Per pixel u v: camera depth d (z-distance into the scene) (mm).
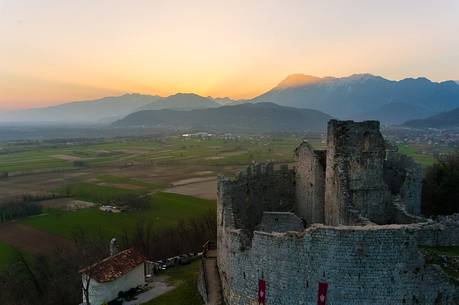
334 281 34469
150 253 89062
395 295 33562
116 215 140750
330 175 47000
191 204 152750
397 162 53219
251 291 39938
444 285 32875
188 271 69500
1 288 84500
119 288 59938
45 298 80688
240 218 54031
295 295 36312
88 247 93188
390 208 45469
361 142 45000
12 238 119812
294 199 60469
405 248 33375
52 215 144875
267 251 38031
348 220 42188
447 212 62938
